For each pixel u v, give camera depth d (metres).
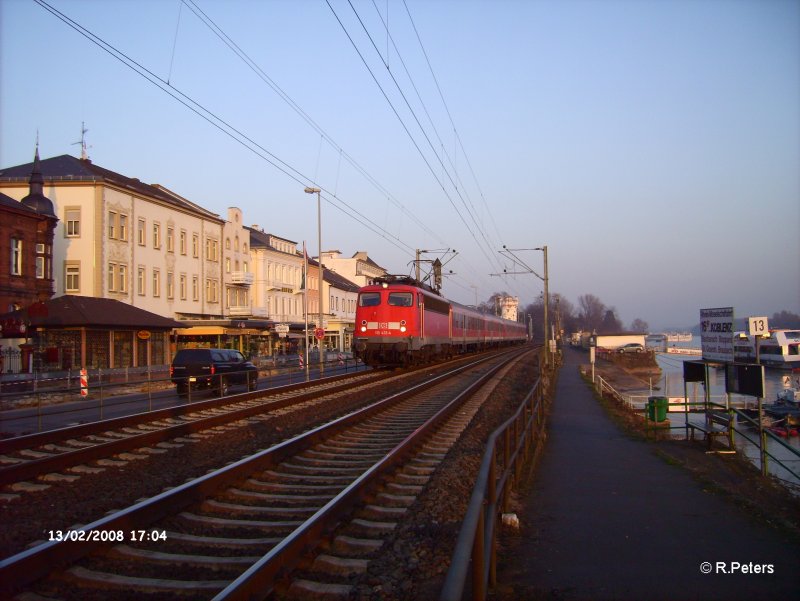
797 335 63.22
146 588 5.31
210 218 54.91
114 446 11.57
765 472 12.41
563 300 194.88
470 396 20.83
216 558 5.94
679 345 160.50
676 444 15.58
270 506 8.02
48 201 38.91
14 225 35.53
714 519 7.98
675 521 7.89
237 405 19.66
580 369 49.19
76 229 42.25
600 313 192.12
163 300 48.47
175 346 42.81
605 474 11.01
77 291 42.03
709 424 16.03
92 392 24.22
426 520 7.25
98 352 34.88
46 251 38.31
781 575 5.96
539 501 8.96
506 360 46.34
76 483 9.43
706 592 5.54
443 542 6.47
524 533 7.34
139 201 46.03
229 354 25.56
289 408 18.17
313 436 12.16
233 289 58.59
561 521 7.88
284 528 6.95
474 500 4.18
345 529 6.91
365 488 8.30
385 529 6.96
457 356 45.72
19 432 15.34
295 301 69.06
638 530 7.48
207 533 6.87
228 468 8.77
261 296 62.50
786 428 24.95
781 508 8.88
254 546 6.37
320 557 5.93
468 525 3.74
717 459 13.83
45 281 37.75
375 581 5.46
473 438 13.38
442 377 27.08
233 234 58.78
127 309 38.06
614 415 21.48
